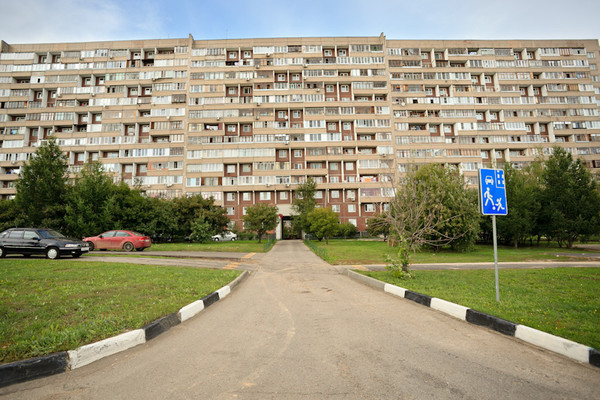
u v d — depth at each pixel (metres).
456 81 57.88
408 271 11.08
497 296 6.96
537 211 27.97
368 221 42.22
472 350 4.39
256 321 6.02
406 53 59.09
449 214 23.22
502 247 29.47
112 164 53.69
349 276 12.74
